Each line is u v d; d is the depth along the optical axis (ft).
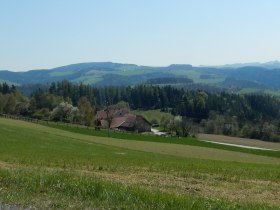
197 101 556.51
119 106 569.23
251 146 318.45
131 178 76.28
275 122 456.45
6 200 36.40
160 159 142.20
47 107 487.61
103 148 196.44
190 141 291.17
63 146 187.52
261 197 64.28
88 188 42.37
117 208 35.50
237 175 95.61
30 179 46.96
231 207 39.40
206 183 77.87
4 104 467.11
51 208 34.19
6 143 177.58
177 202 38.68
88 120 419.95
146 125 425.28
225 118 478.59
